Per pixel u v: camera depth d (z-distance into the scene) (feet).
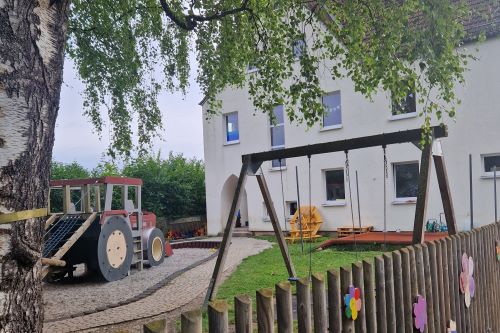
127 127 29.32
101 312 23.22
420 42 17.90
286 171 62.95
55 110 8.78
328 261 35.04
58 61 8.75
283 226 62.90
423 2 17.51
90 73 28.73
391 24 18.97
